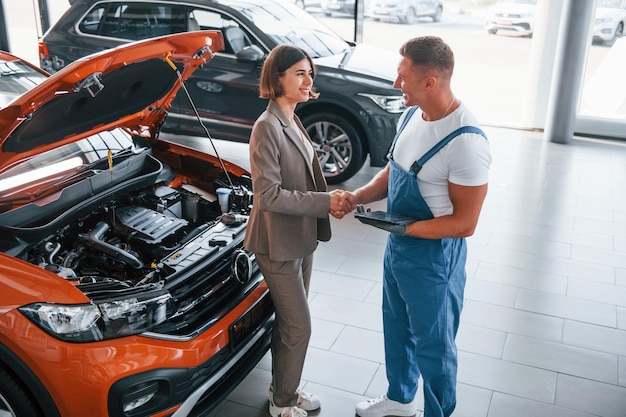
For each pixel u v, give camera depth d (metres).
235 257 2.56
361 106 5.09
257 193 2.28
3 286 2.07
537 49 6.92
